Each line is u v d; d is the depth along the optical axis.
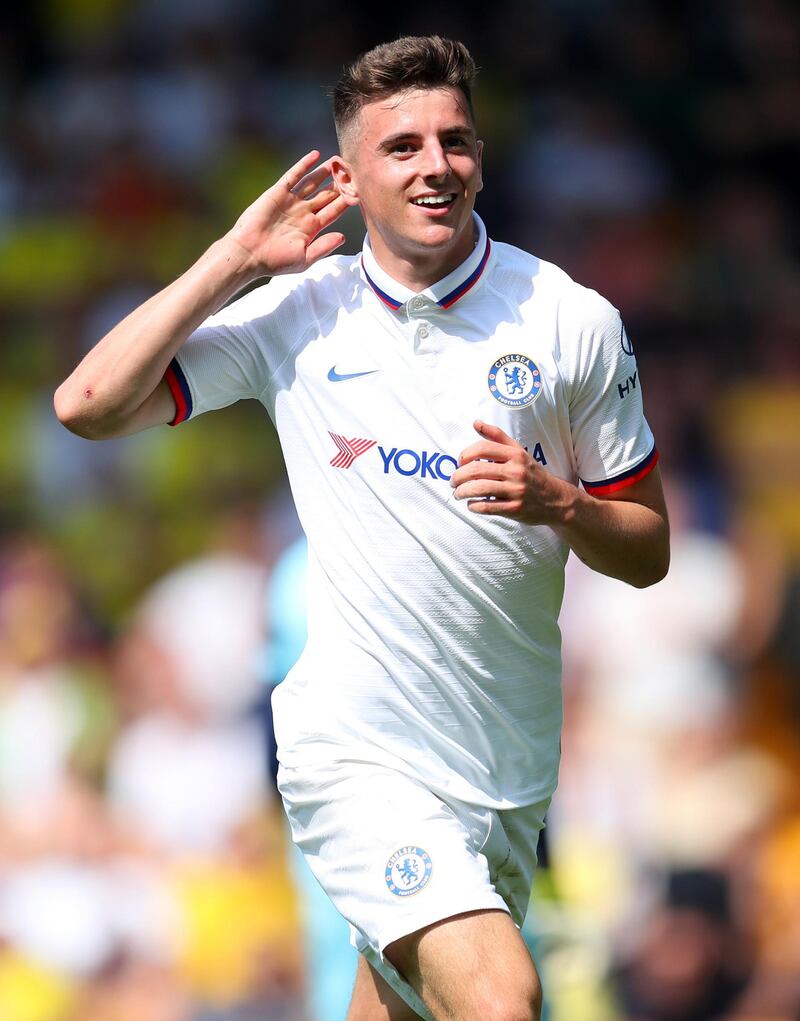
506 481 11.17
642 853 26.36
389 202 11.83
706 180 43.72
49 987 26.45
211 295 11.87
